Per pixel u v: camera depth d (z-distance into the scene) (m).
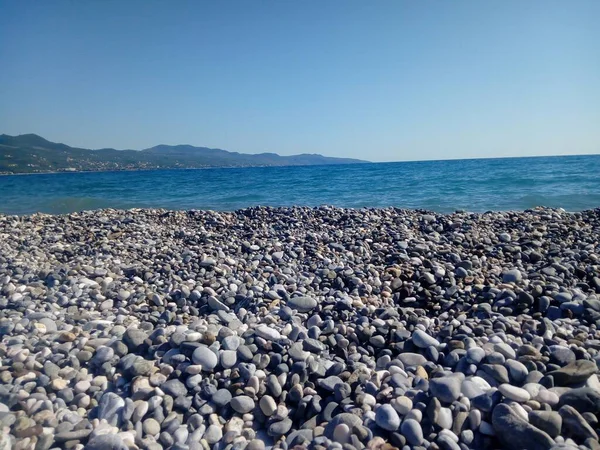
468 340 0.76
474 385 0.62
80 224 2.31
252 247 1.62
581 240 1.59
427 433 0.56
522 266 1.28
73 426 0.56
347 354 0.78
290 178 8.04
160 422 0.59
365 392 0.65
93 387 0.64
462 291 1.05
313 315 0.94
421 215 2.33
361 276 1.18
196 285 1.16
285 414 0.63
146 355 0.74
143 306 1.02
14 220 2.48
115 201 4.43
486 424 0.56
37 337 0.79
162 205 4.08
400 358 0.74
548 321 0.83
